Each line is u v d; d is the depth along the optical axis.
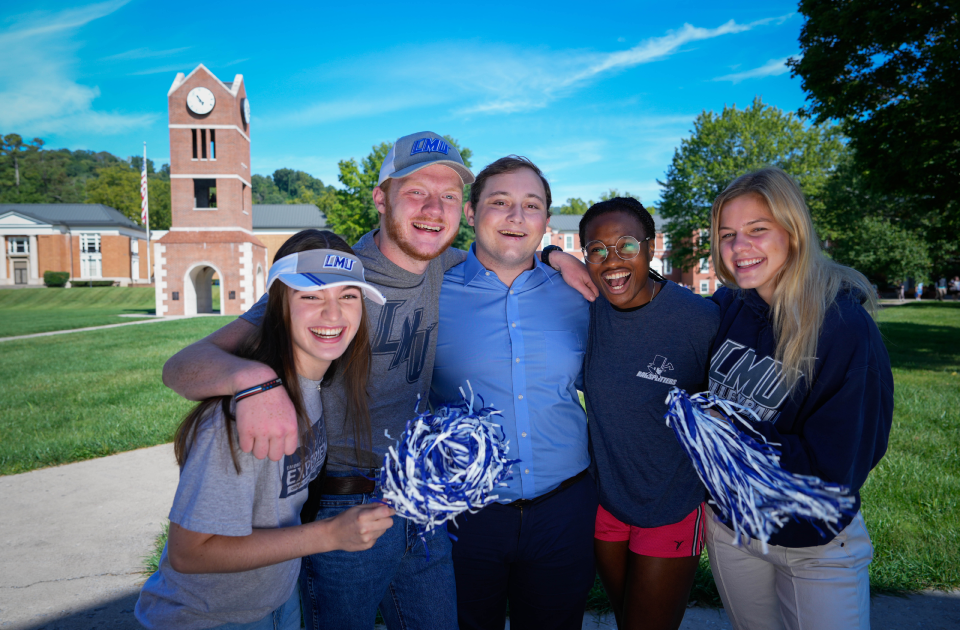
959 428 6.01
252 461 1.46
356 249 2.16
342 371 1.96
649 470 2.25
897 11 11.99
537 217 2.32
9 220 57.50
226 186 31.84
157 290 31.09
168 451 5.64
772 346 1.96
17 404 7.59
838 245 34.94
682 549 2.25
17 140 101.75
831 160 31.94
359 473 1.96
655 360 2.21
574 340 2.36
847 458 1.71
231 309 32.12
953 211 13.73
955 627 2.75
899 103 12.75
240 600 1.58
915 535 3.53
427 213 2.04
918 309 29.72
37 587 3.21
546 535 2.25
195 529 1.39
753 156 31.45
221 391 1.42
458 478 1.43
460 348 2.35
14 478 4.93
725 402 1.76
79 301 43.69
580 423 2.39
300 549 1.46
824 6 13.38
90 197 89.25
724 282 2.18
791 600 1.96
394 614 2.14
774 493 1.50
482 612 2.32
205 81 31.12
